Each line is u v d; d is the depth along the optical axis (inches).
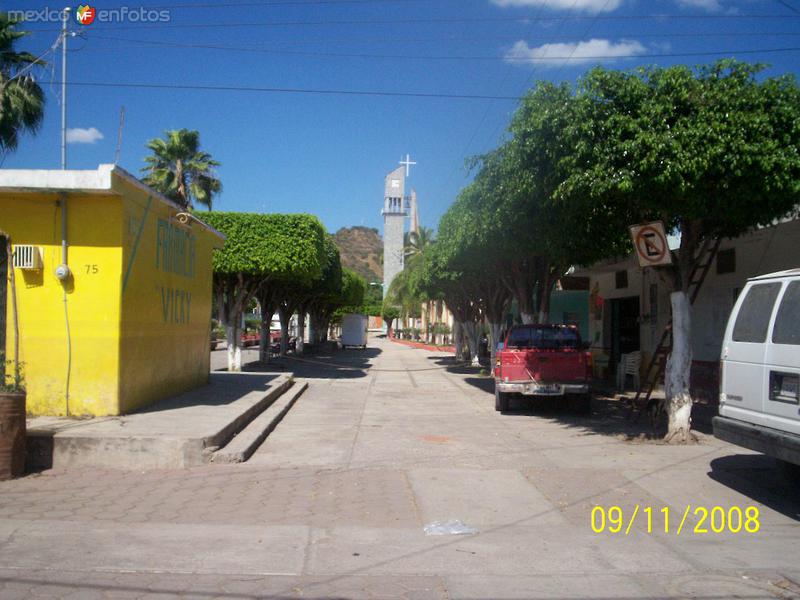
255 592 194.5
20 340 405.7
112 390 411.8
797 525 266.1
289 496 298.2
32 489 302.7
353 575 209.0
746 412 297.6
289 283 1203.9
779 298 285.7
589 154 384.2
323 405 643.5
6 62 946.7
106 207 410.3
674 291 438.3
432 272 1098.7
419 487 316.8
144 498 290.4
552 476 340.2
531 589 200.1
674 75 377.7
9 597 186.2
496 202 526.0
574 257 545.0
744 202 374.6
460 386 882.1
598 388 770.8
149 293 464.1
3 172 386.9
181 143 1443.2
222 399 520.4
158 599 187.8
